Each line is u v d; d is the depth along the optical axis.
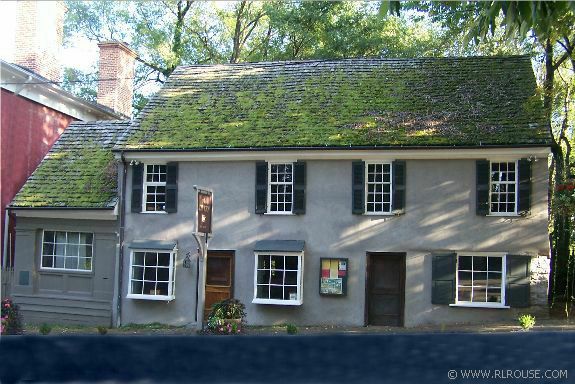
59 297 18.25
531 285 15.39
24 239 18.72
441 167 16.17
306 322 16.62
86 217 18.16
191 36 33.12
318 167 16.95
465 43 9.05
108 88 24.42
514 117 16.38
